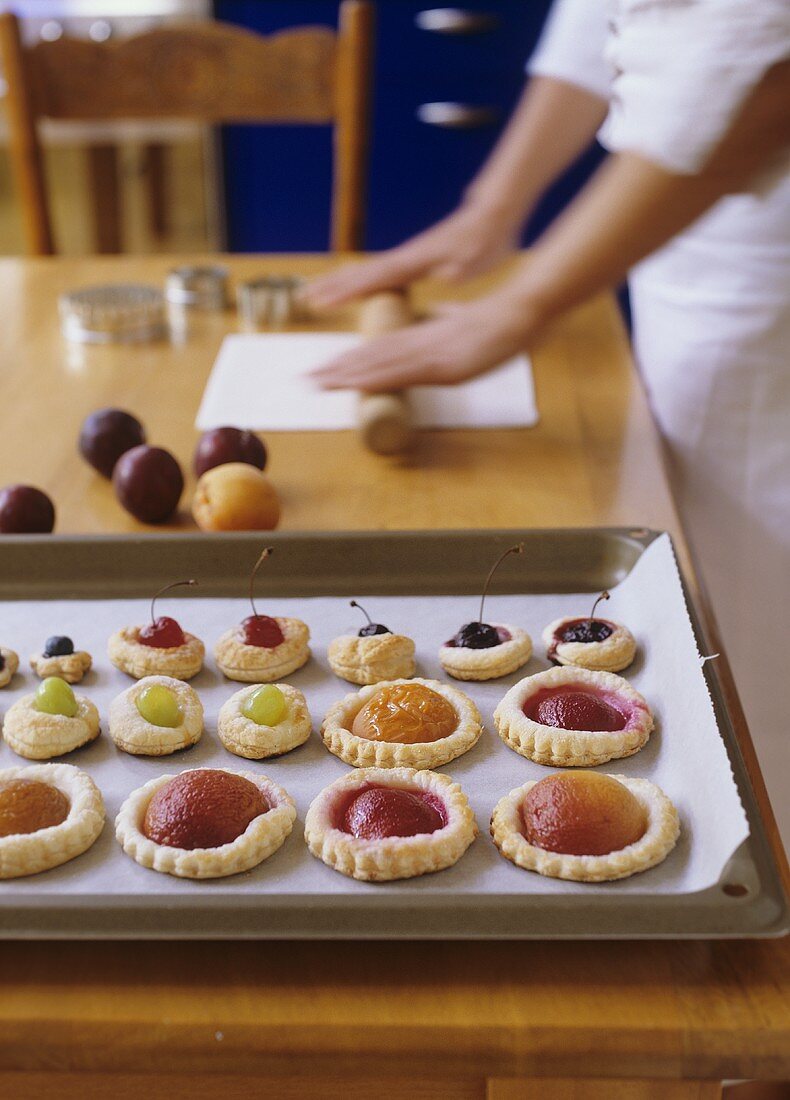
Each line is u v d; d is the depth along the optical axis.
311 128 3.29
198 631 0.95
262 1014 0.59
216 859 0.67
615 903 0.61
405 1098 0.64
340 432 1.32
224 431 1.17
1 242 4.80
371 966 0.61
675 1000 0.59
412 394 1.41
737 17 1.11
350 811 0.72
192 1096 0.65
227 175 3.35
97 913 0.61
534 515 1.12
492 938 0.62
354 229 2.09
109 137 3.51
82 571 1.00
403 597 0.99
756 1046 0.57
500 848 0.69
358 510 1.13
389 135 3.24
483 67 3.15
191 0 3.42
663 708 0.83
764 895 0.61
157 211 4.66
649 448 1.27
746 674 1.50
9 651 0.90
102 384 1.45
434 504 1.14
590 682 0.85
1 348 1.57
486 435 1.31
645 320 1.60
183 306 1.73
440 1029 0.58
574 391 1.42
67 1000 0.60
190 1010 0.59
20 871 0.68
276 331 1.63
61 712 0.81
